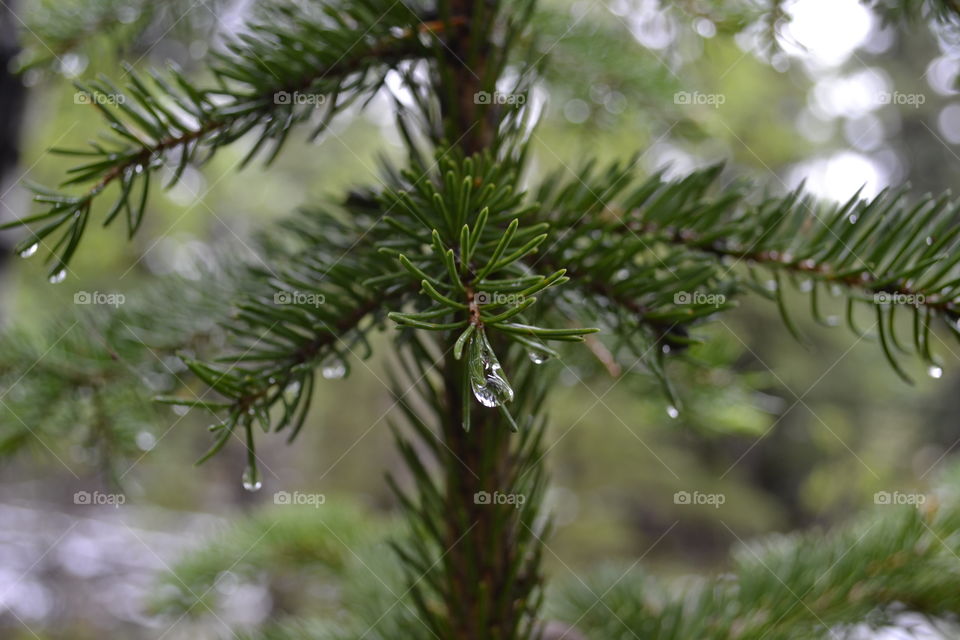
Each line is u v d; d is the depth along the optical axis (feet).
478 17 1.30
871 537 1.50
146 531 4.43
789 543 1.54
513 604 1.30
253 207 7.92
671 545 10.27
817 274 1.27
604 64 1.81
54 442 1.48
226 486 9.59
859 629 1.42
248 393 1.20
